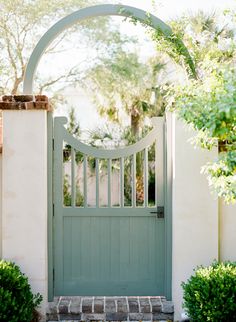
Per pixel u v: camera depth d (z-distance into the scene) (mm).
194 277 4414
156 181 5203
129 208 5238
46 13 14453
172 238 5070
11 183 4891
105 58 14242
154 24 5246
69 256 5262
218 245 5020
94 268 5266
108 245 5266
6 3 14086
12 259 4895
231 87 3205
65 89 14836
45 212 4945
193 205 4918
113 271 5262
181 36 5613
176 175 4910
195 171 4906
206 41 9281
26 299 4352
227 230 5055
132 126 13891
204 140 3918
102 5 5090
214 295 4094
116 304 4977
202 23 9523
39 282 4898
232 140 3867
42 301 4891
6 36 14297
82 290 5262
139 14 5195
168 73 13570
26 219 4898
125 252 5262
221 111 2977
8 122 4879
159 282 5250
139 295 5258
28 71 5035
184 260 4926
